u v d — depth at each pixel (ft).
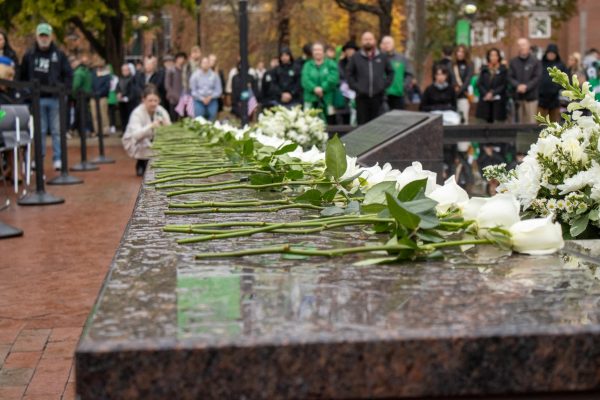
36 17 94.43
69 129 80.53
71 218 32.68
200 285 5.57
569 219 10.10
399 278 5.75
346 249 6.55
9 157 44.83
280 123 29.43
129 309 4.94
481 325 4.50
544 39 168.86
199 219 8.98
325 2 128.26
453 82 59.77
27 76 50.08
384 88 53.57
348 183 9.83
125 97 85.92
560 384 4.38
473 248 6.80
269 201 9.87
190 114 67.31
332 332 4.41
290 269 6.09
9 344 16.10
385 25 90.74
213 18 142.72
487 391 4.37
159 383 4.23
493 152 33.27
